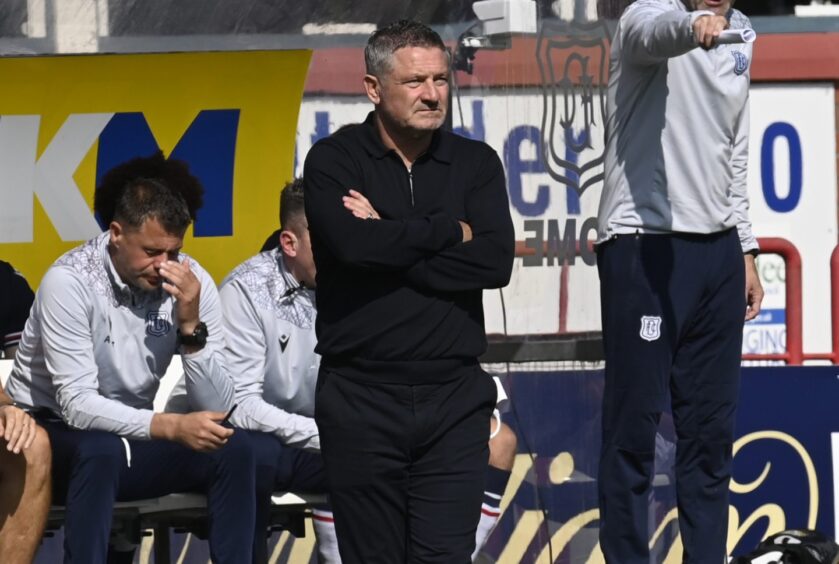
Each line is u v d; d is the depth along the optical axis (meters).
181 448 15.36
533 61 18.44
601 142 18.36
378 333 12.53
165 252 15.30
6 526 14.59
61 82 19.33
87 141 19.36
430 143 13.02
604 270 15.75
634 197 15.50
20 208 19.23
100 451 14.79
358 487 12.77
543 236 18.38
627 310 15.47
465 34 18.62
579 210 18.38
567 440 18.17
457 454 12.79
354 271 12.59
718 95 15.36
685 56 15.35
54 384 15.38
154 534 16.58
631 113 15.55
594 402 18.36
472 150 13.16
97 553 14.68
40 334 15.70
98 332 15.55
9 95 19.20
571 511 18.08
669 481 18.17
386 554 12.97
